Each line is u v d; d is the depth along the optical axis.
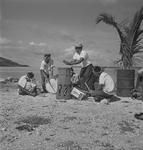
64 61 6.83
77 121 4.56
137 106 5.89
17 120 4.54
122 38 8.43
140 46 8.38
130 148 3.50
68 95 6.54
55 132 4.01
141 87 6.59
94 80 6.85
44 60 7.69
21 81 7.17
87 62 6.90
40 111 5.18
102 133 4.02
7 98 6.54
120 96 7.12
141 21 8.28
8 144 3.54
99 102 6.28
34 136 3.83
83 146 3.51
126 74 7.01
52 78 7.71
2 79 11.39
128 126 4.37
